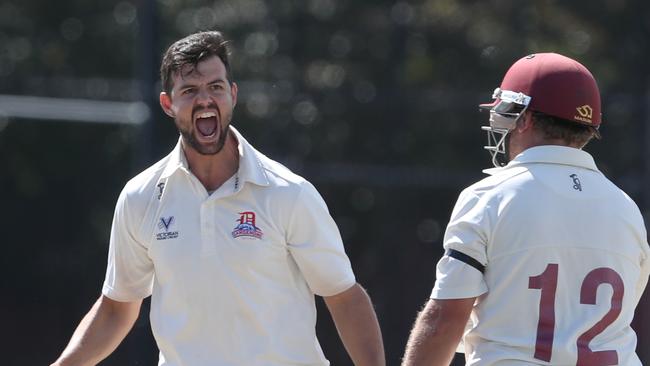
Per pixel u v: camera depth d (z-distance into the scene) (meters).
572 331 13.20
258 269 14.43
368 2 39.97
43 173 40.75
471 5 40.56
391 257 37.38
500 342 13.36
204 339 14.49
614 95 36.97
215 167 14.72
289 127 37.84
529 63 14.05
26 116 37.69
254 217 14.45
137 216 14.79
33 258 39.91
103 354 15.88
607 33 39.94
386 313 37.25
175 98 14.48
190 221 14.52
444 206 37.47
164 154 35.44
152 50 35.84
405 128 37.88
